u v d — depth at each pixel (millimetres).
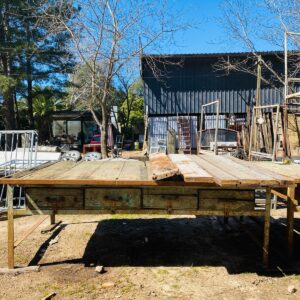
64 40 17859
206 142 17172
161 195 3777
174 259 4266
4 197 7141
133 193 3783
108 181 3561
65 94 21000
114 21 14586
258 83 15445
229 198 3779
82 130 23344
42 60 18234
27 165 7145
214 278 3727
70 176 3818
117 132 28859
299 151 9938
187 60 20688
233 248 4637
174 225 5707
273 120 10992
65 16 15367
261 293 3385
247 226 5586
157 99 21188
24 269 3871
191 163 4371
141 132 35344
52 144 22109
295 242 4785
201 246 4723
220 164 4590
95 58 14773
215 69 20859
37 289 3455
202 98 21094
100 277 3748
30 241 4859
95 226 5633
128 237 5094
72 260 4215
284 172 4465
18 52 17328
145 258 4297
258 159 10469
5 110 19406
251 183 3336
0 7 17359
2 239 4926
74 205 3801
